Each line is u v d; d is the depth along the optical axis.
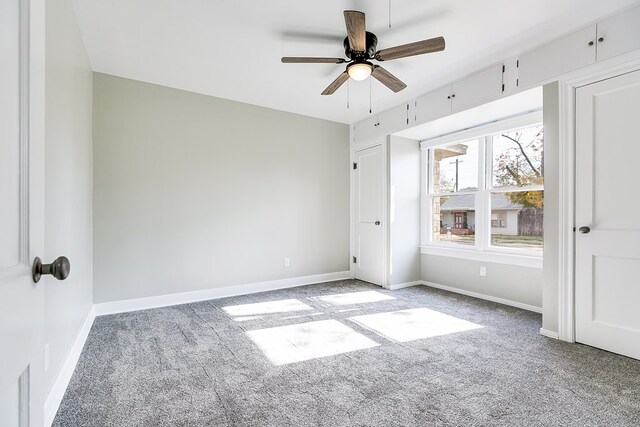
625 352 2.12
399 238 4.18
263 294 3.82
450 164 4.07
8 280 0.59
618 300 2.15
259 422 1.49
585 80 2.30
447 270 4.03
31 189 0.71
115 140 3.14
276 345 2.35
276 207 4.12
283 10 2.20
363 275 4.55
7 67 0.60
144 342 2.41
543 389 1.75
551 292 2.48
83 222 2.54
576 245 2.36
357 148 4.65
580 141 2.33
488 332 2.60
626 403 1.61
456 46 2.62
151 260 3.31
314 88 3.48
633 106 2.08
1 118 0.58
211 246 3.66
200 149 3.60
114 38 2.53
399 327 2.72
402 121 3.89
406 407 1.60
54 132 1.71
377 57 2.29
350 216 4.77
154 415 1.54
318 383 1.83
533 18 2.25
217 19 2.29
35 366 0.72
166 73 3.12
